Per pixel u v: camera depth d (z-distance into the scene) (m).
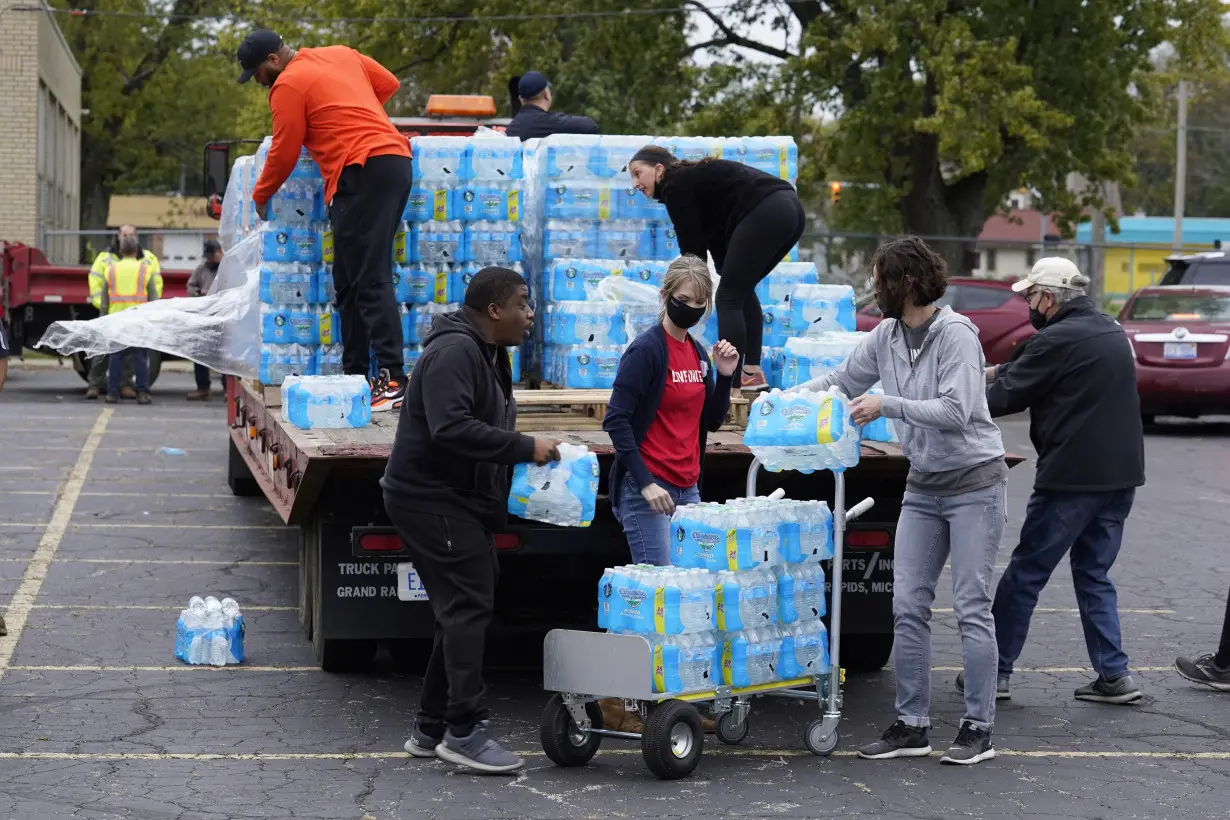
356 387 7.74
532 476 6.07
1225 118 82.81
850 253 30.25
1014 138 31.55
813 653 6.52
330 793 5.89
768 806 5.81
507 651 8.55
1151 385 19.61
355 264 8.48
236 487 13.45
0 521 11.98
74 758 6.29
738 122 33.34
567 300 8.31
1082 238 56.25
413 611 7.38
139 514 12.48
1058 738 6.92
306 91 8.46
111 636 8.51
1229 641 7.82
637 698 6.04
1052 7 30.09
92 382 21.42
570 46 35.81
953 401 6.20
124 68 53.62
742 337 7.68
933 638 9.15
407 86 47.16
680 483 6.61
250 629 8.80
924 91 30.25
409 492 6.07
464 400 5.95
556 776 6.20
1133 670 8.30
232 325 9.60
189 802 5.74
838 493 6.46
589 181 8.63
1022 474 16.81
